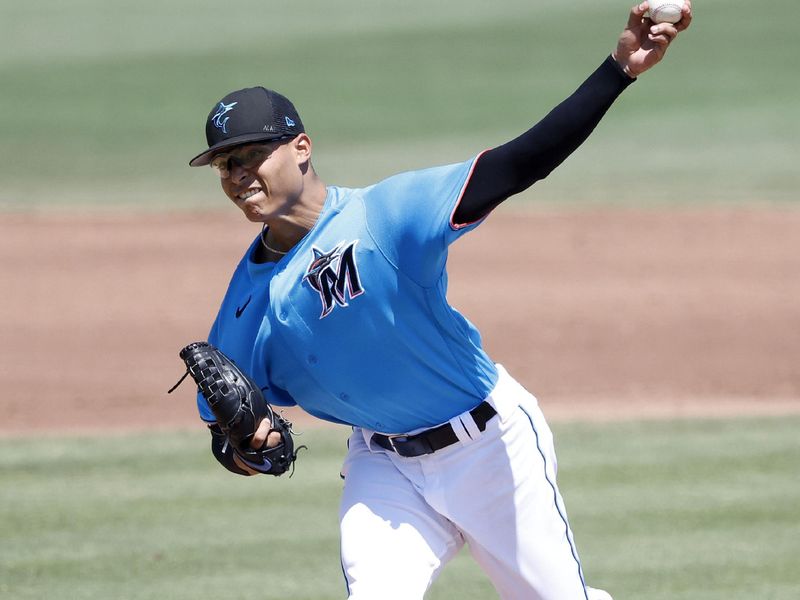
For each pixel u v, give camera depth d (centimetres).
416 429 1353
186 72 10156
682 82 9294
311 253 1291
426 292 1277
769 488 2553
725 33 10756
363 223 1272
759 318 4384
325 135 8094
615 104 8825
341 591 2019
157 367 3950
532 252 5397
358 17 12344
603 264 5169
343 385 1324
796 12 11444
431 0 13150
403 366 1305
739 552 2177
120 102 9225
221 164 1290
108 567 2144
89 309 4647
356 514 1353
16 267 5225
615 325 4341
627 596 1973
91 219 6122
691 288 4781
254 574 2106
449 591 2058
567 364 3925
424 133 8031
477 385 1341
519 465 1352
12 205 6450
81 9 13288
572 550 1384
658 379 3734
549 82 9400
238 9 13075
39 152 7819
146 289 4906
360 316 1280
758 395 3528
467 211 1229
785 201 6153
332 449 2962
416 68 10050
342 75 9919
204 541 2288
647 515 2394
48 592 2016
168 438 3127
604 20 11494
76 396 3631
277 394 1427
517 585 1384
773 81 9162
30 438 3156
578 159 7400
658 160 7238
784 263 5094
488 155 1219
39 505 2530
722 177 6725
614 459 2802
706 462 2756
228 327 1377
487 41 10894
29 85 9825
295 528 2364
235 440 1333
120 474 2773
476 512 1353
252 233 5819
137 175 7188
